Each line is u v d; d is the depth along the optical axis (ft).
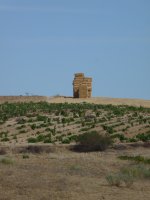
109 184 161.89
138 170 186.50
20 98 519.60
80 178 177.68
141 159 239.71
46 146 299.58
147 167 208.23
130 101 513.04
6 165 215.72
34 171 194.80
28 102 499.92
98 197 139.44
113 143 314.35
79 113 421.59
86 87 526.16
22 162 229.25
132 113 426.92
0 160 226.99
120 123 382.22
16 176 178.60
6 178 172.65
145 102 511.81
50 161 233.76
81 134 329.93
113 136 337.93
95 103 495.00
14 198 136.46
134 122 387.14
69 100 508.53
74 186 157.48
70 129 372.17
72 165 214.69
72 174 188.96
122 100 514.68
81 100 508.12
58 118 409.08
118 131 360.07
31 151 294.05
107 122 391.45
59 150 299.58
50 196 139.44
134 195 143.84
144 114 425.69
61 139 336.70
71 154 280.92
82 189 151.43
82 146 306.14
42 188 152.35
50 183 161.68
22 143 327.06
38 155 270.67
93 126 374.22
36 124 390.63
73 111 437.17
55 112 433.89
